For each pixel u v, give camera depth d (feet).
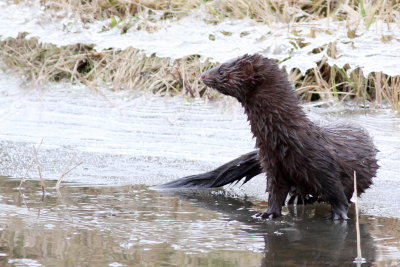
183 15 48.08
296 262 18.67
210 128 36.99
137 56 44.57
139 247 19.99
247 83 24.34
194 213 24.66
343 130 26.37
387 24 42.29
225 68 24.71
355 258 19.01
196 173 30.78
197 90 41.45
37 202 25.67
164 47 44.39
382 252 19.63
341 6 44.16
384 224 23.12
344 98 39.27
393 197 26.71
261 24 44.75
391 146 32.60
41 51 47.47
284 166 24.47
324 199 24.64
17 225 22.35
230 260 18.81
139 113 39.47
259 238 21.29
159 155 33.58
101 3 49.93
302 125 24.14
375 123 35.73
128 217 23.73
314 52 41.57
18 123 38.99
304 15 44.93
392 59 39.09
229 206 25.91
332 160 24.17
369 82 39.55
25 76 45.44
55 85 44.37
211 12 47.06
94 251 19.52
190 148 34.47
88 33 48.06
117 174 30.48
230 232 22.02
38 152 34.14
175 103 40.65
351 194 25.68
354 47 40.75
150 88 42.57
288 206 26.48
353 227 22.79
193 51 43.34
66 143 35.68
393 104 37.55
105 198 26.58
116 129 37.58
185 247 20.04
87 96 42.37
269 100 24.13
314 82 40.34
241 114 38.40
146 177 30.14
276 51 41.39
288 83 24.52
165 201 26.43
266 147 24.64
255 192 28.43
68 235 21.26
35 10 51.13
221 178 28.78
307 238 21.31
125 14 49.52
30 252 19.34
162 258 18.93
